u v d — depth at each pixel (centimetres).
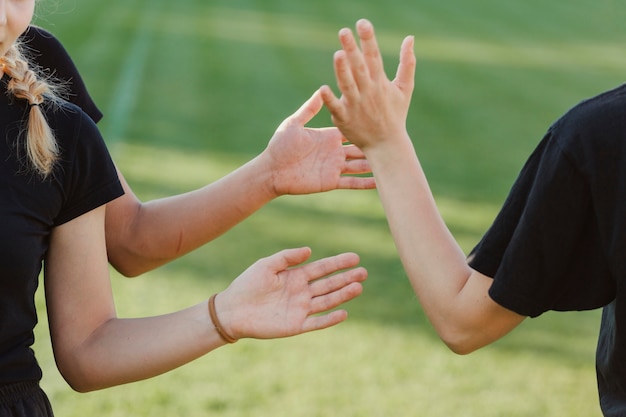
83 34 2020
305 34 2238
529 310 206
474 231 840
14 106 217
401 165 226
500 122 1379
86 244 227
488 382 554
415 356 583
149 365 227
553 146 197
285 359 572
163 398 516
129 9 2498
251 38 2136
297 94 1511
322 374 555
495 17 2738
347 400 524
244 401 517
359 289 230
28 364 223
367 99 221
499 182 1027
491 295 207
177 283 680
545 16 2803
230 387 534
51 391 514
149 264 274
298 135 271
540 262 202
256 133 1217
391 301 665
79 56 1744
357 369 562
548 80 1780
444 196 955
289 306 228
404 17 2641
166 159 1053
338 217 858
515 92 1641
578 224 198
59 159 219
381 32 2323
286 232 809
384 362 574
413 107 1457
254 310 227
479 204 930
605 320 217
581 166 193
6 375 218
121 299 646
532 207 200
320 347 590
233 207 270
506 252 205
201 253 745
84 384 231
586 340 624
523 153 1184
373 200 912
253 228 813
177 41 2023
